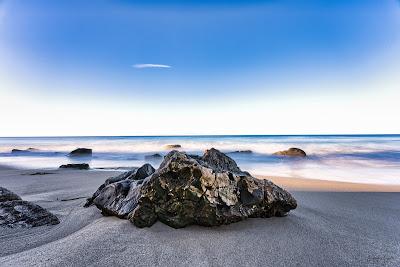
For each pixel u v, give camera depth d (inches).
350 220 234.5
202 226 194.7
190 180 195.2
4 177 515.2
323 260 155.8
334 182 468.8
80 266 138.6
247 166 775.7
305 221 222.5
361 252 167.0
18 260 143.4
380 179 525.0
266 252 162.9
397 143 1678.2
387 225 221.9
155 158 1080.2
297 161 892.6
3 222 198.7
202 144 1845.5
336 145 1531.7
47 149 1627.7
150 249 158.9
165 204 192.2
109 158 1094.4
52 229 201.5
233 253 160.1
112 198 224.5
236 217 201.2
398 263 153.9
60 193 346.3
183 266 143.6
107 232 176.7
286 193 231.1
